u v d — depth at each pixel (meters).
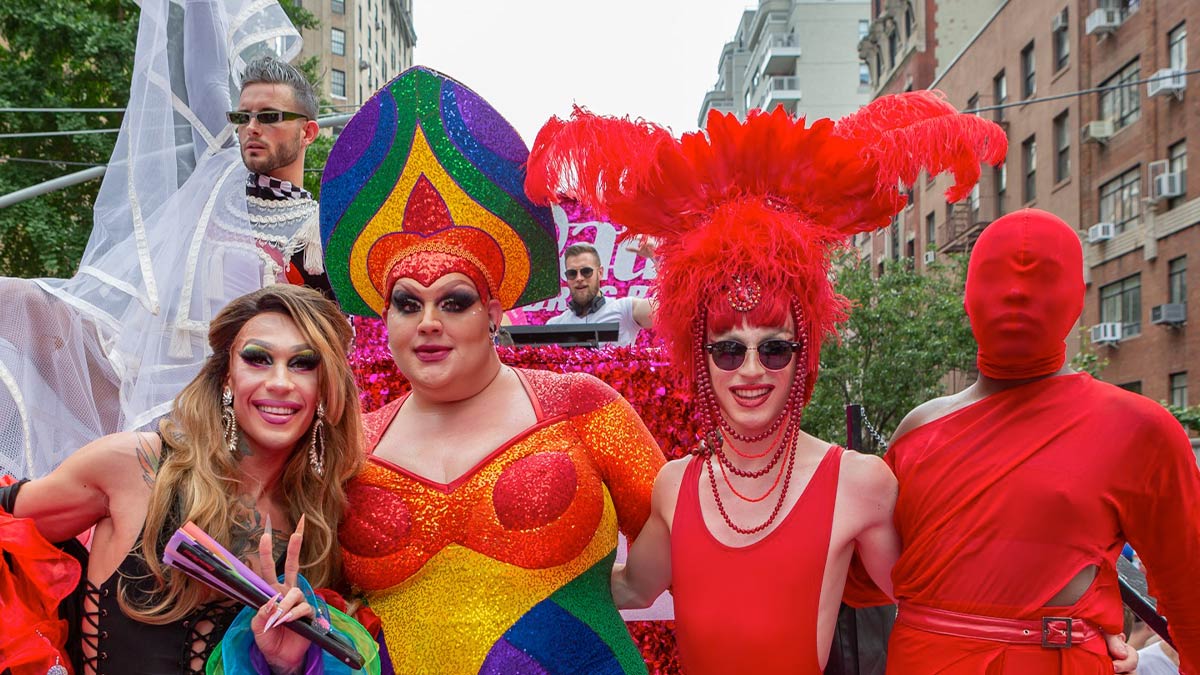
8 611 2.11
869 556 2.47
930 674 2.28
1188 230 17.70
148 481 2.33
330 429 2.49
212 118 3.41
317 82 12.43
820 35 57.12
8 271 12.92
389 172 2.67
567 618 2.53
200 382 2.41
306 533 2.46
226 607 2.30
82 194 13.56
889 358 16.59
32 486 2.32
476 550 2.52
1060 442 2.27
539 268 2.78
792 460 2.46
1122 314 19.83
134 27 12.87
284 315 2.43
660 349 3.41
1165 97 18.23
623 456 2.68
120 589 2.26
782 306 2.37
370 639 2.33
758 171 2.50
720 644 2.37
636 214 2.55
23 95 12.97
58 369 3.14
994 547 2.25
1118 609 2.28
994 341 2.32
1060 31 21.77
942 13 30.47
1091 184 20.62
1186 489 2.26
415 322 2.58
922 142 2.42
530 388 2.73
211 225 3.32
